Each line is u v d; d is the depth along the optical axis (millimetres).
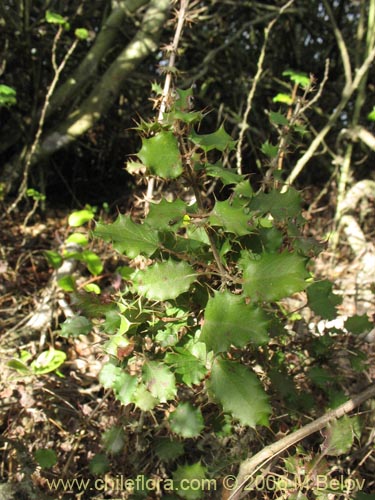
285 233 344
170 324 319
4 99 712
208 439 415
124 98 1015
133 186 989
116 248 282
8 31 865
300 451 335
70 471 417
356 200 857
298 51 1069
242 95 1012
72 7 947
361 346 482
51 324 588
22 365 454
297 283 265
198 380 316
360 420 371
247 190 341
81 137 1005
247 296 270
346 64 882
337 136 1001
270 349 377
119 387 337
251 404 275
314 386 447
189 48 1033
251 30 1023
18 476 400
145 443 406
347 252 859
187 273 281
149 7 866
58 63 953
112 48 1000
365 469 419
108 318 328
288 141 459
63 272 638
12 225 812
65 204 967
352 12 1060
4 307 631
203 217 275
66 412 463
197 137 292
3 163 958
